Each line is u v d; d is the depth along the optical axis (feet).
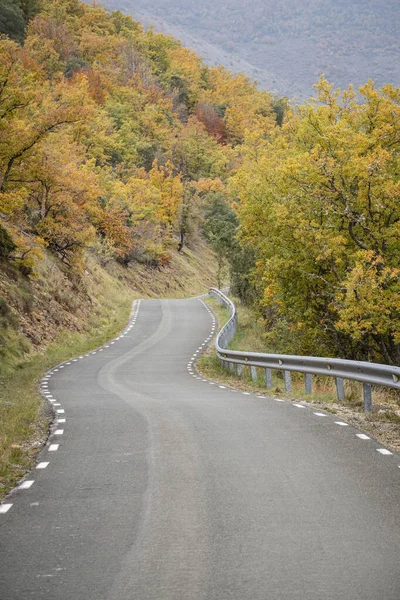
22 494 26.07
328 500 23.93
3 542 20.29
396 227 83.15
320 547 19.04
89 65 459.73
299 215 90.07
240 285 192.54
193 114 580.30
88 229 148.66
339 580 16.67
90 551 19.21
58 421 44.39
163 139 444.55
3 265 118.93
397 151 90.63
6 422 42.39
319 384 71.87
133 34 654.12
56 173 120.98
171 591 16.24
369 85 93.56
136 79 522.06
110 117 390.01
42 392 64.85
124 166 341.82
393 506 23.11
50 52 426.92
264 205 110.93
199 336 142.41
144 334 146.51
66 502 24.63
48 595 16.24
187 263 325.83
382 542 19.42
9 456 32.42
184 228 334.24
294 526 21.01
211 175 444.14
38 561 18.54
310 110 98.37
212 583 16.63
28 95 94.48
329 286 96.43
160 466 29.91
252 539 19.84
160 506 23.63
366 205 88.22
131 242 243.60
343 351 100.22
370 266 78.23
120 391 65.21
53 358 104.42
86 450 34.19
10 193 97.40
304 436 36.27
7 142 95.81
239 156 483.51
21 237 115.65
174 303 210.18
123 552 19.04
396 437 36.32
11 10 421.18
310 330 99.60
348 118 98.84
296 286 101.50
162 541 19.89
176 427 40.11
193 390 66.54
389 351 95.25
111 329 150.10
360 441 34.71
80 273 158.51
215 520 21.80
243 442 34.91
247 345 121.60
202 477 27.66
